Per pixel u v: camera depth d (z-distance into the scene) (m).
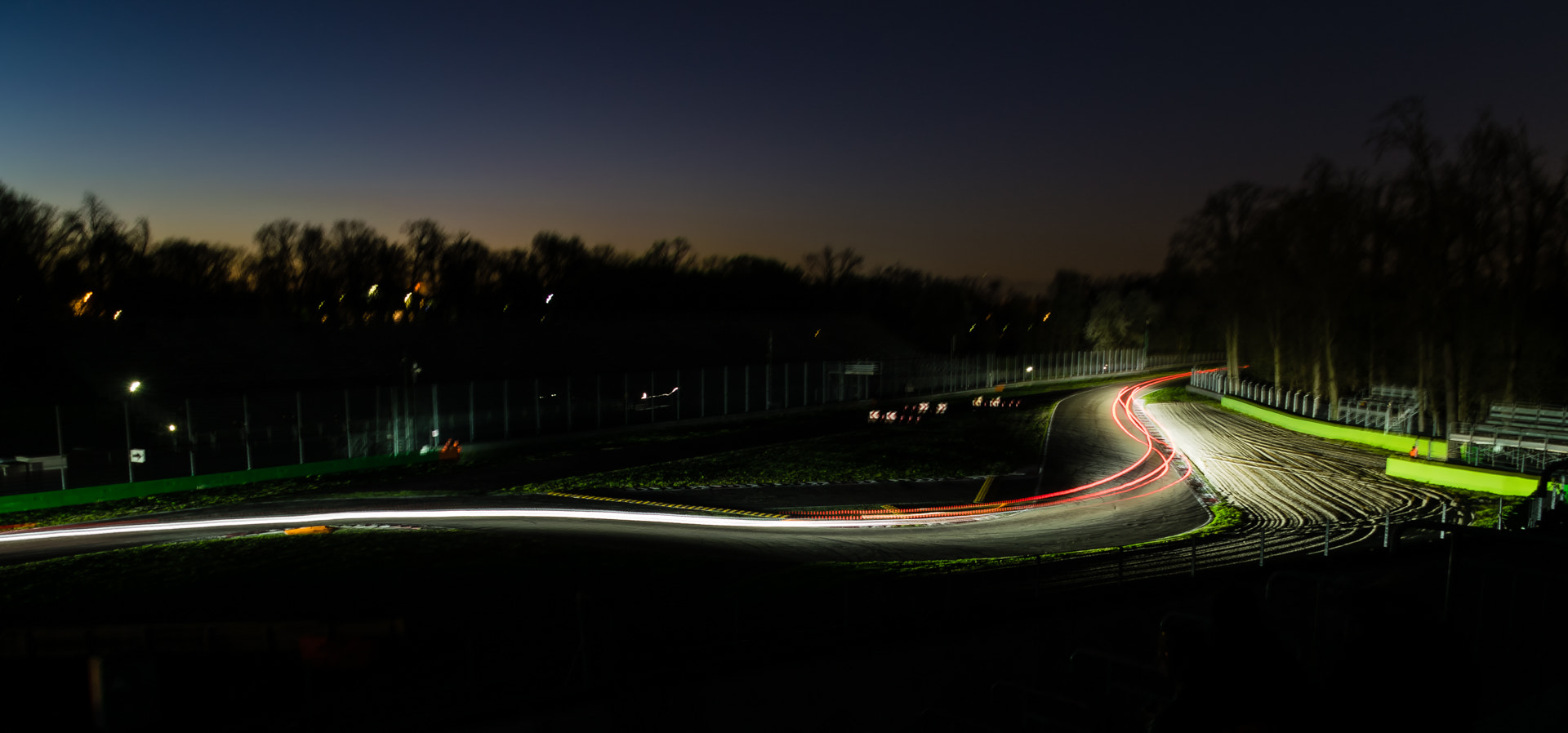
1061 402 79.38
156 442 48.50
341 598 19.86
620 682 8.71
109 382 58.34
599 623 9.03
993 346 128.25
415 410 54.28
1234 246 71.06
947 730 8.09
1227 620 3.88
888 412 71.75
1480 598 8.30
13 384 55.47
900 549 27.14
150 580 21.84
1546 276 40.56
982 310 138.12
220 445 48.84
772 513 34.16
